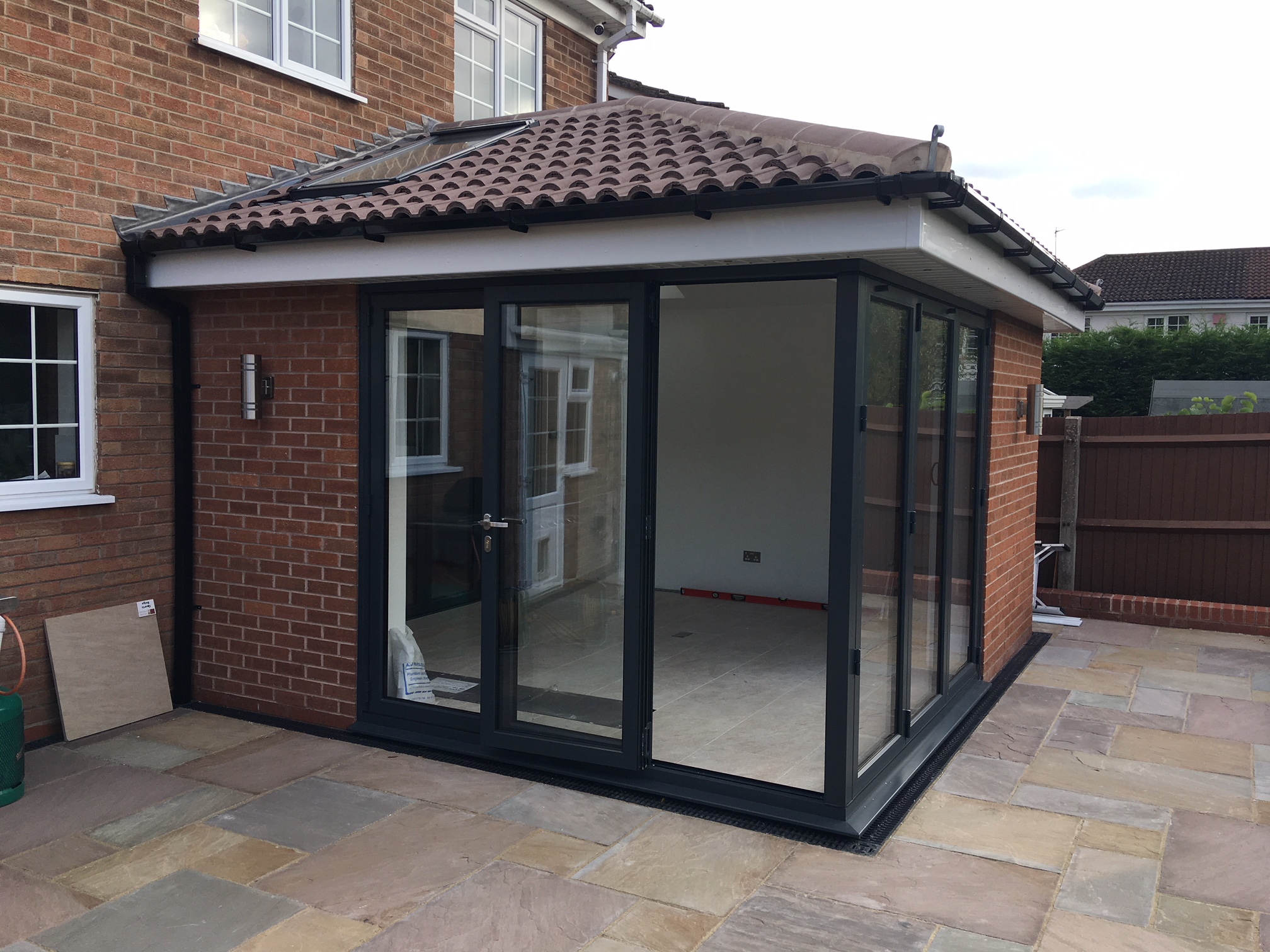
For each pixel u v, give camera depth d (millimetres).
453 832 4332
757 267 4363
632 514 4660
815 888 3840
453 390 5277
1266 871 3984
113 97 5613
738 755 5258
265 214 5254
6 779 4578
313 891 3799
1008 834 4352
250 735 5578
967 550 6387
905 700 5176
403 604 5609
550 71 9891
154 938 3467
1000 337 6695
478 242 4695
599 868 4004
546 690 4984
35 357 5375
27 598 5316
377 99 7652
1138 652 7637
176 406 5945
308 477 5648
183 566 6043
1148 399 23453
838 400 4238
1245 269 37188
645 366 4609
